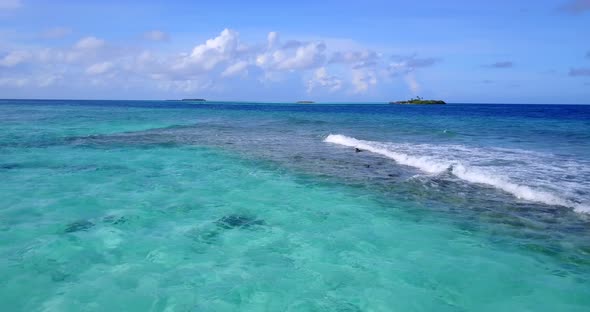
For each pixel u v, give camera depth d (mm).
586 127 27703
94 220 7566
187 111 65562
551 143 18516
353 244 6578
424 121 36500
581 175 10969
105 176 11539
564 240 6633
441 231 7145
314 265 5793
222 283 5211
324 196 9500
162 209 8367
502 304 4781
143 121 36250
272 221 7719
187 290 5016
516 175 10984
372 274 5520
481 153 15227
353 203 8922
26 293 4863
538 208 8305
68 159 14367
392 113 60094
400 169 12727
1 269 5461
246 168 13000
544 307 4711
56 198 9000
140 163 13805
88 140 20172
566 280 5328
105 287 5043
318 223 7621
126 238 6695
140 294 4891
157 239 6691
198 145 18766
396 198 9289
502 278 5387
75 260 5805
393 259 6008
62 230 6996
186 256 6035
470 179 11023
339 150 17125
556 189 9414
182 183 10789
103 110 63500
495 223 7496
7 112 50344
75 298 4770
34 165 13070
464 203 8805
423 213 8164
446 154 14984
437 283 5273
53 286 5051
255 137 22641
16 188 9859
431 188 10117
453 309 4668
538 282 5281
